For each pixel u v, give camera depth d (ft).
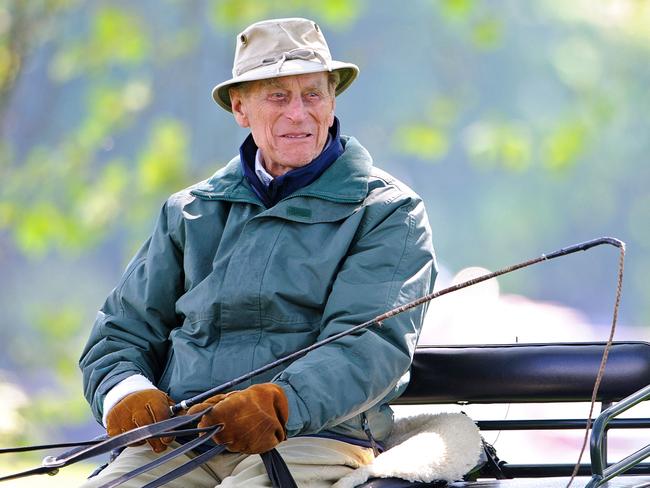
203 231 42.68
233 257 41.27
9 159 132.05
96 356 42.78
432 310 101.04
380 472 37.73
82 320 154.71
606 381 42.19
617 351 42.45
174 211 43.55
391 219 40.83
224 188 42.91
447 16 145.38
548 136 156.56
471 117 221.46
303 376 37.60
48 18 122.01
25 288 227.81
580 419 42.22
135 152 162.20
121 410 39.17
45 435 103.04
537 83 217.15
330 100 42.68
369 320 39.24
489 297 105.29
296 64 41.39
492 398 43.06
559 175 164.96
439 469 37.78
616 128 222.69
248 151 43.34
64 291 230.48
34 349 136.05
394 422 42.50
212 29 162.50
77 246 137.90
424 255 40.83
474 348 43.39
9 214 133.39
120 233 222.48
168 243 43.50
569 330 110.83
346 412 37.96
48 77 154.61
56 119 165.07
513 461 77.71
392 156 262.67
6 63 120.98
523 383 42.63
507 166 151.12
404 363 39.14
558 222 268.00
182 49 144.05
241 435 35.94
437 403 43.73
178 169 134.72
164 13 152.97
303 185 41.78
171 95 157.17
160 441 38.91
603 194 256.93
